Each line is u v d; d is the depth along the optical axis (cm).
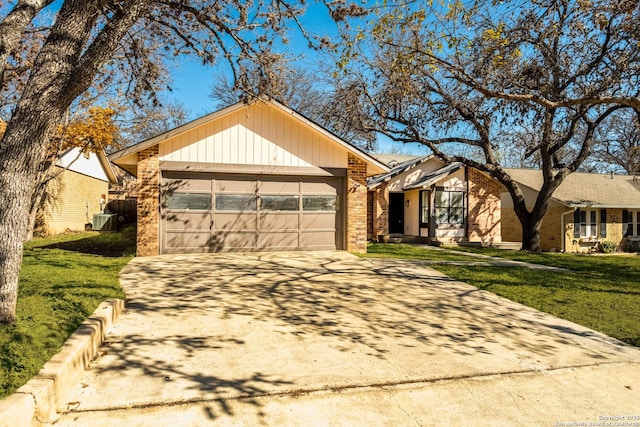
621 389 387
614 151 2692
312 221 1180
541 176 2320
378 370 407
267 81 838
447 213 1830
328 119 1560
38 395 282
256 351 443
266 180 1140
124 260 950
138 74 903
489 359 448
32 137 391
